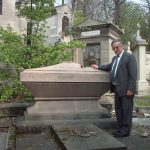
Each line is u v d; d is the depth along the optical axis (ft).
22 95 33.55
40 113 24.52
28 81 23.93
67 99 25.11
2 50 33.76
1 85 35.70
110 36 70.38
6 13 46.93
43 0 35.65
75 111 25.11
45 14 35.68
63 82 24.27
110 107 30.40
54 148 19.04
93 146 17.54
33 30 35.96
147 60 84.53
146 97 48.52
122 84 22.52
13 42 34.40
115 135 22.50
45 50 34.47
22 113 28.02
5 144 20.68
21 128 23.34
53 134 21.63
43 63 33.32
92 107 25.54
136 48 64.85
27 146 19.60
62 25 60.34
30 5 36.45
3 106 27.96
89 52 71.10
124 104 22.43
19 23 47.42
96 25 70.33
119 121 22.93
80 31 66.49
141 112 32.73
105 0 115.65
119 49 23.27
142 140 21.50
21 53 33.94
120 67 22.80
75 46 35.17
